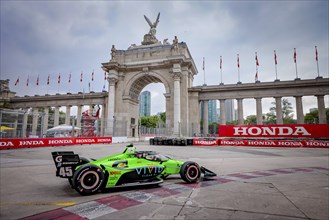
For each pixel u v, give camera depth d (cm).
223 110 4459
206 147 2698
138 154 818
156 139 3147
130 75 4566
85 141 3103
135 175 756
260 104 4281
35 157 1664
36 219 483
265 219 464
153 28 4988
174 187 762
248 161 1448
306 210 517
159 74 4359
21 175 1006
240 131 3048
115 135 4022
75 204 585
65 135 4172
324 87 3969
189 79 4594
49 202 606
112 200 614
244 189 721
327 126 2731
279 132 2886
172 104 4150
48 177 962
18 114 2656
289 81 4109
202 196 642
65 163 711
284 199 605
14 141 2355
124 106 4472
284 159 1566
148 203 582
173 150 2259
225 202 582
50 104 5841
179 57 4031
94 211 526
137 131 4922
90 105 5469
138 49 4669
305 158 1631
